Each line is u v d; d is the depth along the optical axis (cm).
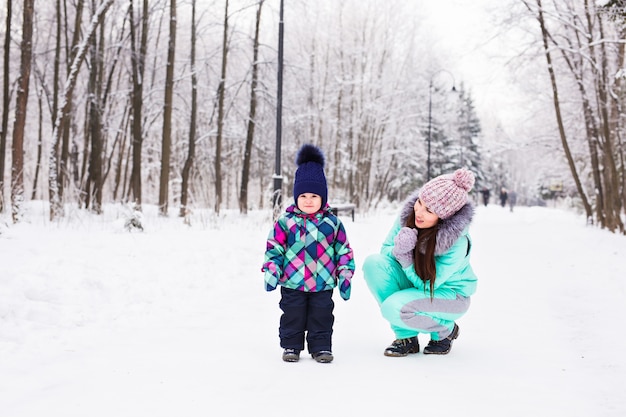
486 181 6347
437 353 430
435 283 417
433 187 412
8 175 2786
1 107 2573
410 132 3841
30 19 1202
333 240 423
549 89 2267
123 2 2025
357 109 3164
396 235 436
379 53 3206
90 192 1767
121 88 2681
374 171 3691
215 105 2173
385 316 428
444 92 4709
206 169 2888
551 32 1898
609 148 1733
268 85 2225
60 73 2294
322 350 405
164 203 1633
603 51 1697
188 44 2614
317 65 3119
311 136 3130
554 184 3528
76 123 2322
